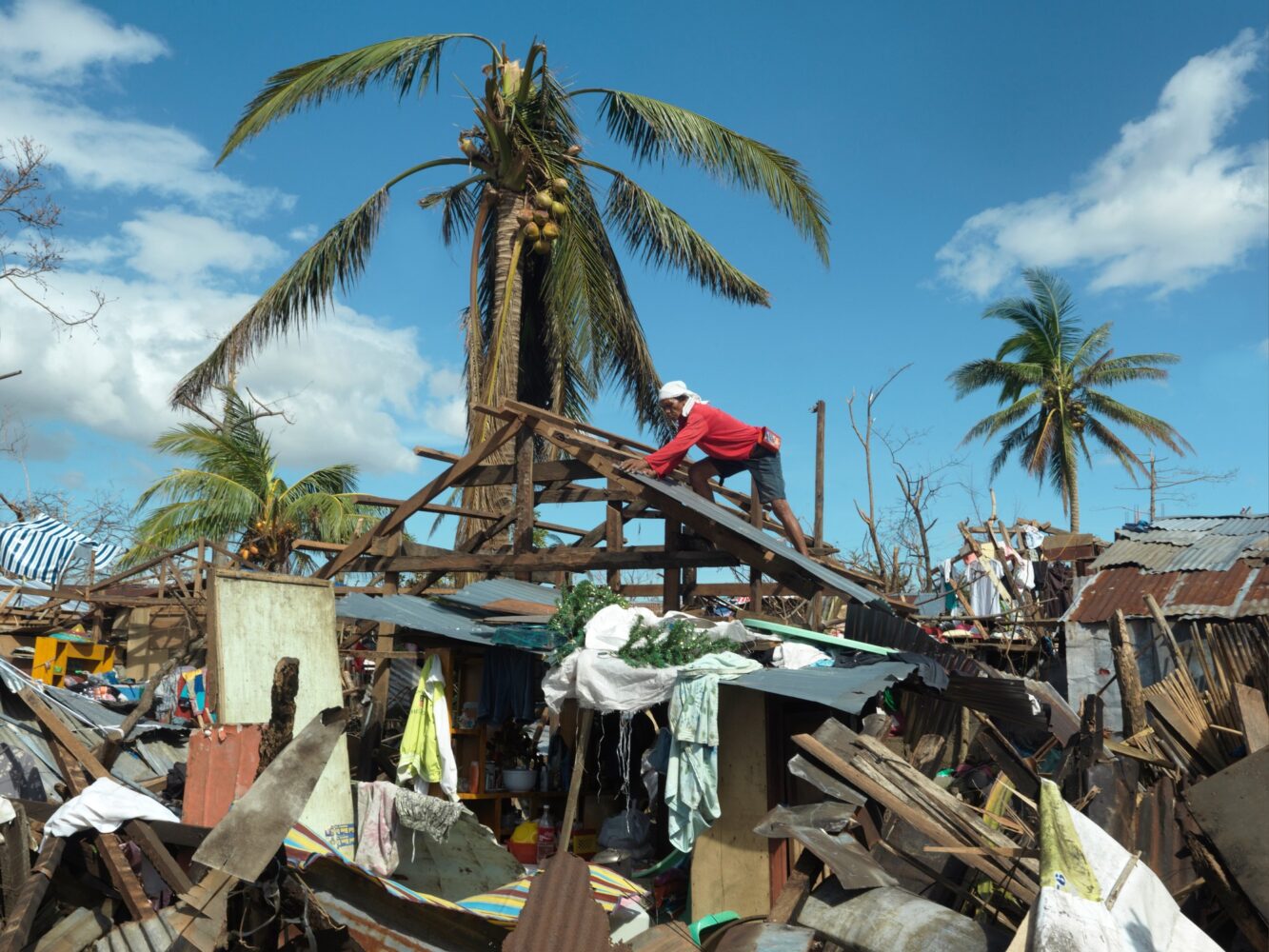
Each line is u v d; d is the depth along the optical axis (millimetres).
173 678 10805
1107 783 6805
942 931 5562
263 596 8148
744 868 7773
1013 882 6055
